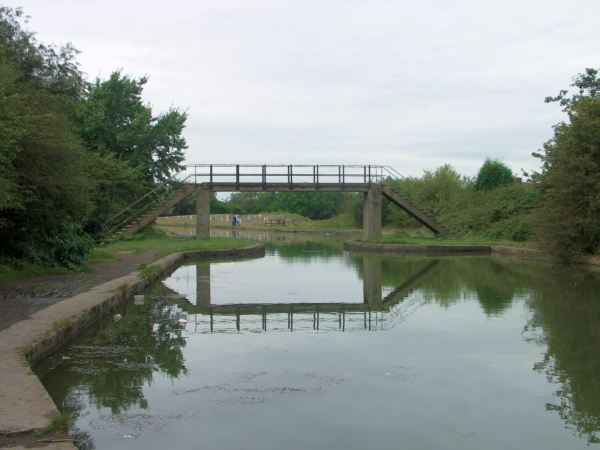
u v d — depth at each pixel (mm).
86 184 18422
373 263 27406
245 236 55875
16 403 6090
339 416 6871
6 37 20500
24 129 13375
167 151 40594
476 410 7105
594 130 23797
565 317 13039
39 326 9648
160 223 77812
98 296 12891
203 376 8398
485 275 21875
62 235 18812
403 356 9555
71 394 7633
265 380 8219
